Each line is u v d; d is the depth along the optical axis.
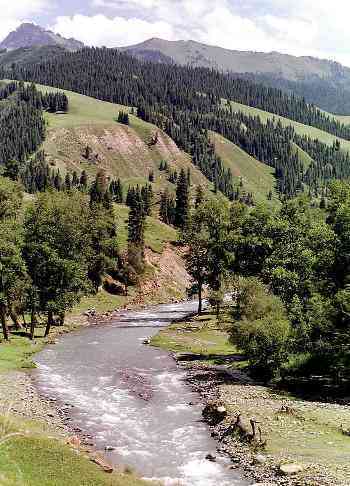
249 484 26.84
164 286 134.00
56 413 38.91
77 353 63.41
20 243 68.56
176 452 31.81
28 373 51.34
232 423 35.91
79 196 94.75
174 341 72.38
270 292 66.56
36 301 70.38
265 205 87.19
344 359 50.09
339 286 56.59
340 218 57.97
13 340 68.12
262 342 50.88
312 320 52.50
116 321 93.56
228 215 98.62
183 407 41.69
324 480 25.72
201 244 97.50
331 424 34.97
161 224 170.25
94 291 113.50
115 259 124.75
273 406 39.91
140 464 29.70
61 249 74.62
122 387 47.62
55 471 24.22
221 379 50.75
